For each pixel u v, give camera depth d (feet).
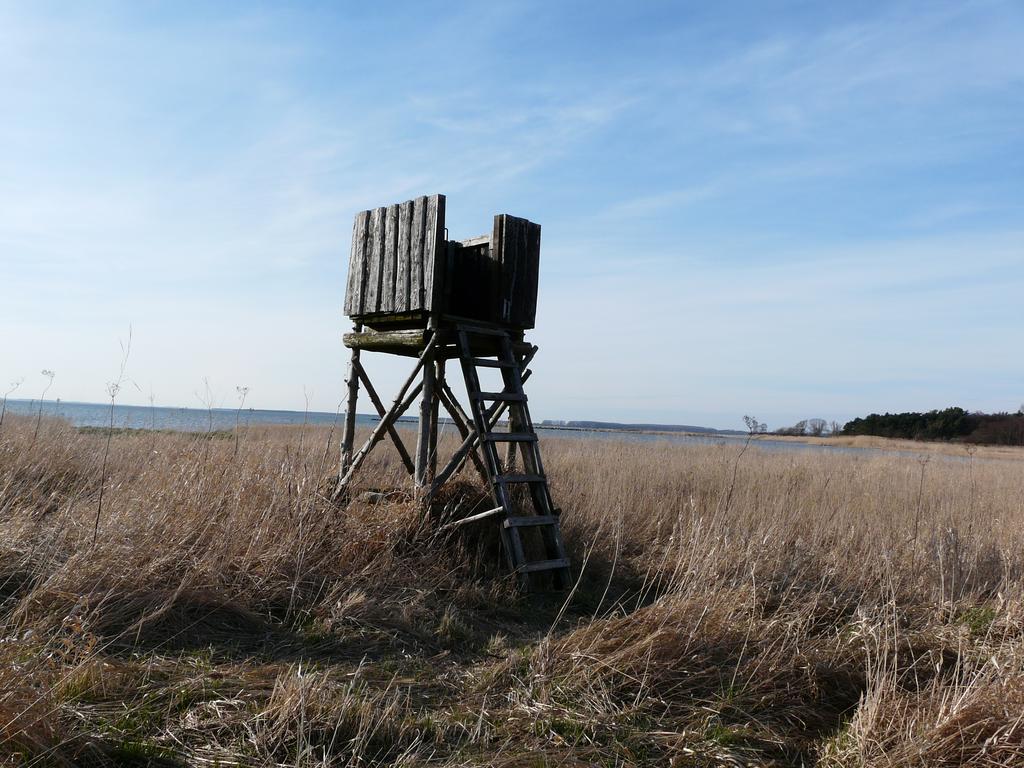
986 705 11.99
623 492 30.37
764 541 22.22
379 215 24.82
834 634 18.30
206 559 16.43
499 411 25.38
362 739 10.92
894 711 12.59
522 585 20.08
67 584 14.51
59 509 19.11
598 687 13.51
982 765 11.19
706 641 15.10
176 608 15.07
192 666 13.09
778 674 14.61
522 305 24.30
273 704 11.42
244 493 19.79
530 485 22.61
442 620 16.71
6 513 18.60
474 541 21.71
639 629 15.20
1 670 10.30
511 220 24.04
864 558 23.13
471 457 25.18
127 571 15.34
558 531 21.85
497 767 10.88
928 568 22.98
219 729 10.96
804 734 13.16
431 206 22.68
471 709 12.70
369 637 15.53
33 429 27.63
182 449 23.82
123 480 22.35
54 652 12.41
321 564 18.02
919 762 11.32
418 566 19.45
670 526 28.14
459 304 25.14
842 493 35.83
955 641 16.89
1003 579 21.44
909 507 33.12
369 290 24.84
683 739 12.15
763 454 59.06
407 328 24.95
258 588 16.62
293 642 14.99
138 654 13.32
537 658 14.43
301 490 20.22
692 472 39.40
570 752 11.39
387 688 12.87
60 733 9.86
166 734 10.73
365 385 25.59
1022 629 17.74
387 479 26.58
